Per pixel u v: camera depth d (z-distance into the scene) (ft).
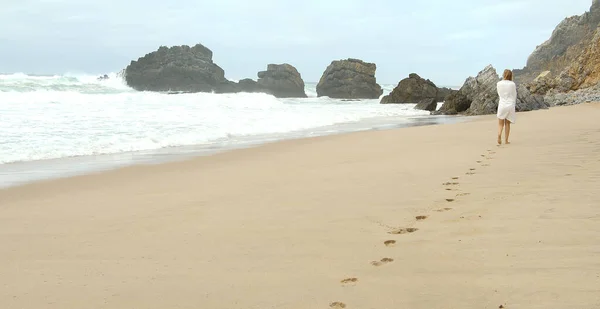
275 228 16.97
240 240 15.69
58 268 13.64
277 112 90.89
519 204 17.76
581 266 11.22
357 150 41.24
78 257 14.62
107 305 10.91
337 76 274.77
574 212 15.97
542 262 11.71
